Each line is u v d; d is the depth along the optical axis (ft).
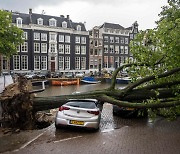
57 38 190.39
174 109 30.25
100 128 32.58
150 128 33.09
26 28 178.09
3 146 24.41
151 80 31.73
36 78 150.20
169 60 28.27
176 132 30.83
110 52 226.38
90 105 31.12
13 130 30.63
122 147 24.44
